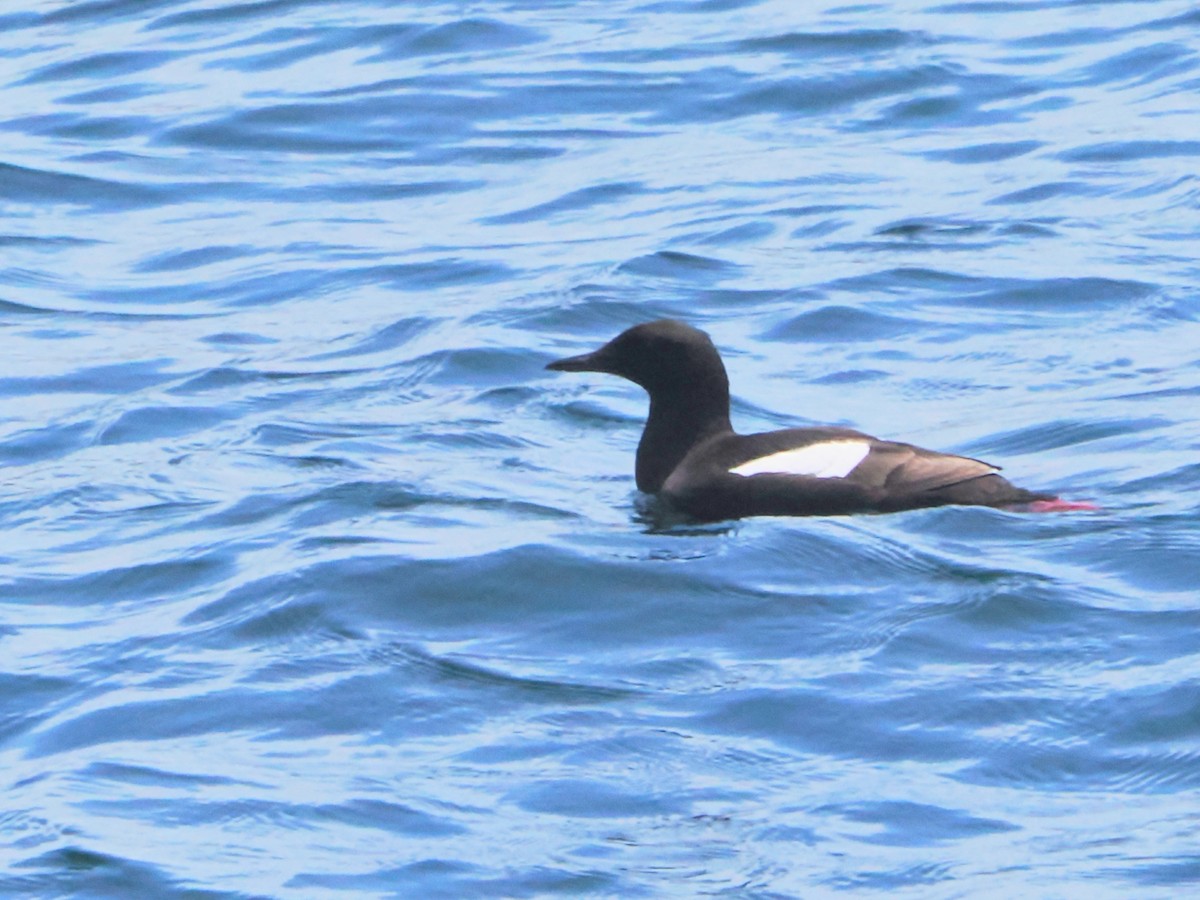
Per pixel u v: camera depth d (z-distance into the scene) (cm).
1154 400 1638
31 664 1191
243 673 1159
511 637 1198
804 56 2795
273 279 2133
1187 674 1101
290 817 995
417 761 1050
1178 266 2008
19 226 2342
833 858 945
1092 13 2948
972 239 2128
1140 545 1285
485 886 931
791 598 1232
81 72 2891
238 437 1645
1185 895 898
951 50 2802
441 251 2194
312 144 2591
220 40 3000
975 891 910
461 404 1725
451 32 2972
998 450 1556
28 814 1005
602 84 2730
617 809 995
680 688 1123
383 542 1340
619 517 1407
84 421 1711
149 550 1374
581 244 2192
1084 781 1013
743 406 1702
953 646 1158
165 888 933
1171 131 2442
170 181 2477
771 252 2127
